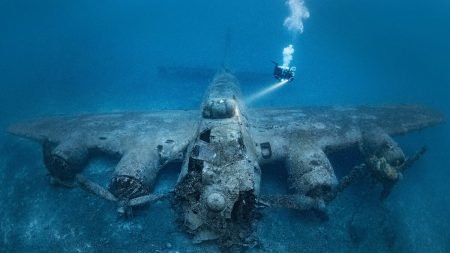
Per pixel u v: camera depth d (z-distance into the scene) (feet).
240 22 150.30
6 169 37.06
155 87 65.05
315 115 37.40
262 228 27.43
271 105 56.29
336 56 85.71
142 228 27.48
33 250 26.45
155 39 118.73
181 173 21.61
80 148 31.71
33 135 35.53
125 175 26.35
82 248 26.13
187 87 64.03
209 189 19.01
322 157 28.73
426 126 36.50
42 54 104.06
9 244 27.32
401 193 33.30
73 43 116.26
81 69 83.10
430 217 30.99
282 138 31.55
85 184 26.32
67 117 39.50
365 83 70.49
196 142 22.22
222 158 20.44
